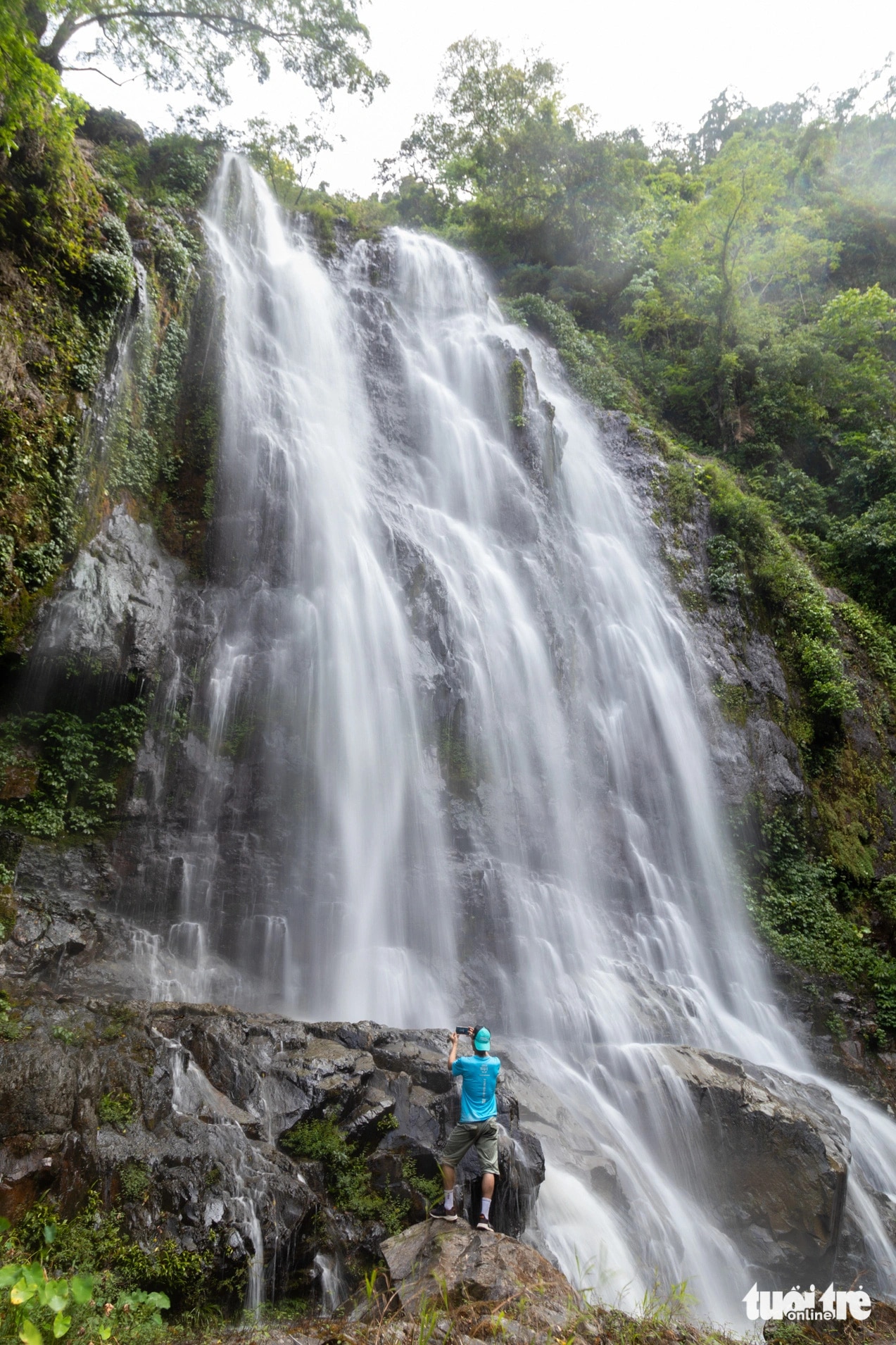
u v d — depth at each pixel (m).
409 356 26.08
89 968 12.00
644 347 40.16
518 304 34.41
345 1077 9.87
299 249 26.86
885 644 31.69
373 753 17.61
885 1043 20.09
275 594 18.11
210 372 19.14
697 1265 11.80
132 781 14.44
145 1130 8.34
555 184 38.47
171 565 17.22
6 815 13.02
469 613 20.72
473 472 24.41
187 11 20.42
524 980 16.16
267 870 15.32
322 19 21.42
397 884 16.62
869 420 39.53
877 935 24.05
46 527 14.40
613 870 20.22
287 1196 8.39
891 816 27.64
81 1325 6.01
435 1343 6.15
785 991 20.45
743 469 37.00
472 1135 8.25
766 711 25.91
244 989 13.65
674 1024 16.45
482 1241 7.55
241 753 16.14
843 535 34.56
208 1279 7.45
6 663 13.51
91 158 20.92
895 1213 14.13
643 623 24.95
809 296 48.56
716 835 22.80
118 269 16.25
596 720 22.22
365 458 22.66
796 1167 12.65
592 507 27.31
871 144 61.88
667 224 45.62
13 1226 7.09
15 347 14.44
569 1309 6.82
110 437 16.39
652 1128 13.14
